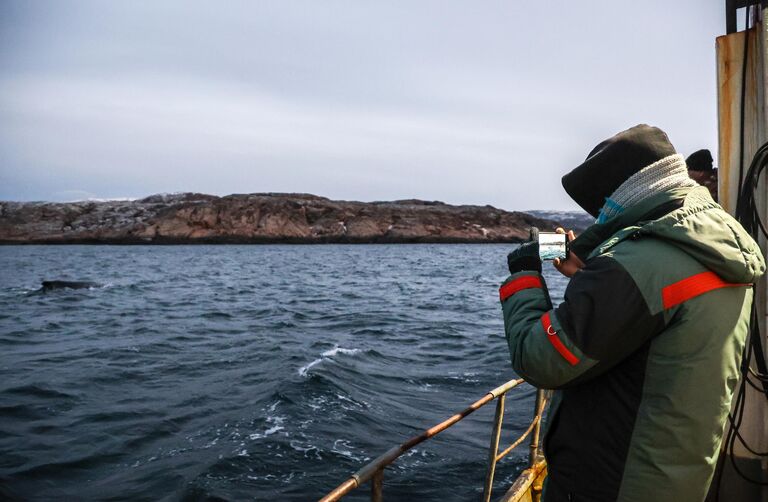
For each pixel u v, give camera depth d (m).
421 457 9.02
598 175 1.82
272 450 9.35
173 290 43.91
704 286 1.56
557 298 32.22
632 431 1.64
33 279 55.72
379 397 12.52
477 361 16.56
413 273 69.12
